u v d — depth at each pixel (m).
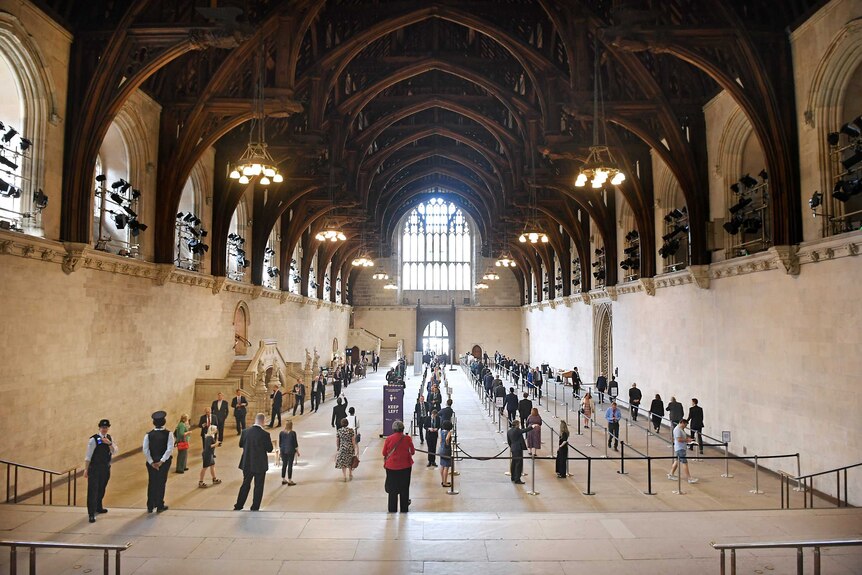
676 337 18.83
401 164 36.50
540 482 12.44
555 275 37.84
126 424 15.02
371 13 18.95
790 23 12.70
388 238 49.28
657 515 8.72
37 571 6.60
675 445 12.50
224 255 20.92
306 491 11.57
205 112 16.22
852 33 11.07
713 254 16.62
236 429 18.33
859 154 10.58
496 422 20.75
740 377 14.93
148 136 16.12
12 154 11.70
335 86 22.59
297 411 23.47
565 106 15.21
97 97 12.69
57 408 12.16
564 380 28.48
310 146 19.44
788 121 12.80
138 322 15.62
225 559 6.89
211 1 12.70
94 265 13.48
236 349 23.33
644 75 15.73
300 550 7.18
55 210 12.33
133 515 8.57
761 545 5.50
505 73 23.95
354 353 49.59
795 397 12.57
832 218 11.62
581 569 6.67
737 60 12.88
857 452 10.65
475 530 7.95
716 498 11.23
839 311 11.19
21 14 11.24
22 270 11.14
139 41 12.52
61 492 11.49
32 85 11.76
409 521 8.33
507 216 30.64
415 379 39.16
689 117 17.25
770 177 12.98
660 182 20.33
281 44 14.50
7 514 8.65
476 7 18.72
